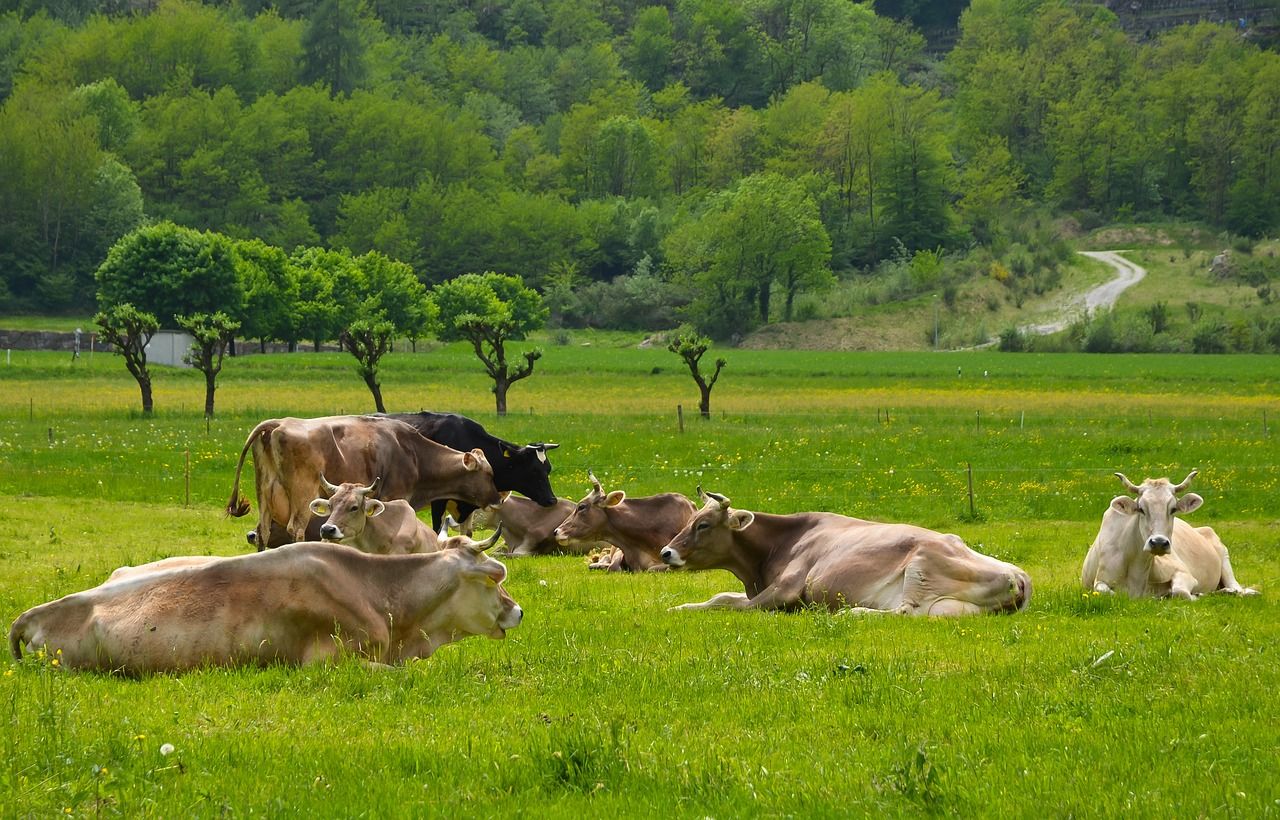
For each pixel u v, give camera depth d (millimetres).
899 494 32188
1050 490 32625
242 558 11805
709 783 8375
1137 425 48219
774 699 10820
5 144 172125
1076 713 10297
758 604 16828
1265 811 7832
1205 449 39469
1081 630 14719
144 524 25719
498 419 48375
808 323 162625
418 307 131875
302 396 61594
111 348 112375
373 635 12023
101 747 8781
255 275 117750
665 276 183375
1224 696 10781
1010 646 13453
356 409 53688
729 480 33938
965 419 50375
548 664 12336
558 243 198000
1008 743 9383
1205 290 165375
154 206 199625
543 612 16469
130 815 7664
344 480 20047
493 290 152750
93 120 192750
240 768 8594
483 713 10352
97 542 23281
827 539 16938
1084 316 139125
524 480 24297
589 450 38781
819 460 37562
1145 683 11367
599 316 177500
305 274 122750
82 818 7574
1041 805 7996
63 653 11523
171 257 115625
